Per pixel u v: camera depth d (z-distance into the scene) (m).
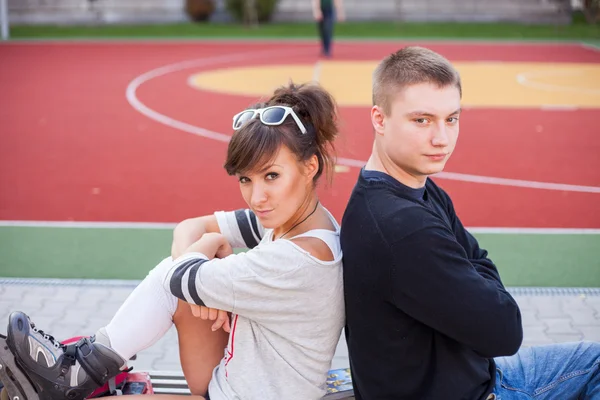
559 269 5.37
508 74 16.25
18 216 6.63
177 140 9.88
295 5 26.69
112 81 15.04
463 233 2.65
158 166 8.48
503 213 6.69
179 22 26.50
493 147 9.44
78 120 11.20
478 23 26.19
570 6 26.08
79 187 7.60
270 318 2.32
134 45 21.20
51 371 2.47
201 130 10.53
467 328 2.14
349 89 14.27
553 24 25.97
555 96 13.46
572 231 6.18
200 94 13.68
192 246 2.51
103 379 2.54
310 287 2.27
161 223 6.45
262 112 2.33
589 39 22.58
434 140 2.25
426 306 2.15
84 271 5.34
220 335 2.64
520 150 9.29
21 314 2.46
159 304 2.54
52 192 7.41
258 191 2.34
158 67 17.17
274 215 2.37
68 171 8.26
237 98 13.27
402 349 2.28
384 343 2.29
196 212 6.78
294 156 2.32
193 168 8.38
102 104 12.56
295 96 2.40
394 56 2.34
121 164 8.57
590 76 15.92
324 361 2.44
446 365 2.28
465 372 2.29
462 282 2.14
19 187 7.59
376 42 22.11
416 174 2.35
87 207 6.91
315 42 22.34
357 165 8.29
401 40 22.47
